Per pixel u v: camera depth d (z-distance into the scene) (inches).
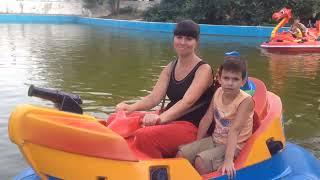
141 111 123.1
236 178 104.9
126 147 94.7
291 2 690.8
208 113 110.0
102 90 245.1
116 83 264.7
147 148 105.1
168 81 116.3
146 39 556.4
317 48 434.0
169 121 108.7
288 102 223.0
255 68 325.7
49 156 91.7
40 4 976.9
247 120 108.7
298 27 460.4
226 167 103.3
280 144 114.7
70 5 989.2
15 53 401.1
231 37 590.9
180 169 100.0
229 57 105.0
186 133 107.8
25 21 884.0
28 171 115.8
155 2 935.0
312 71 312.8
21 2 969.5
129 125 109.6
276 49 440.5
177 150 108.2
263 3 707.4
